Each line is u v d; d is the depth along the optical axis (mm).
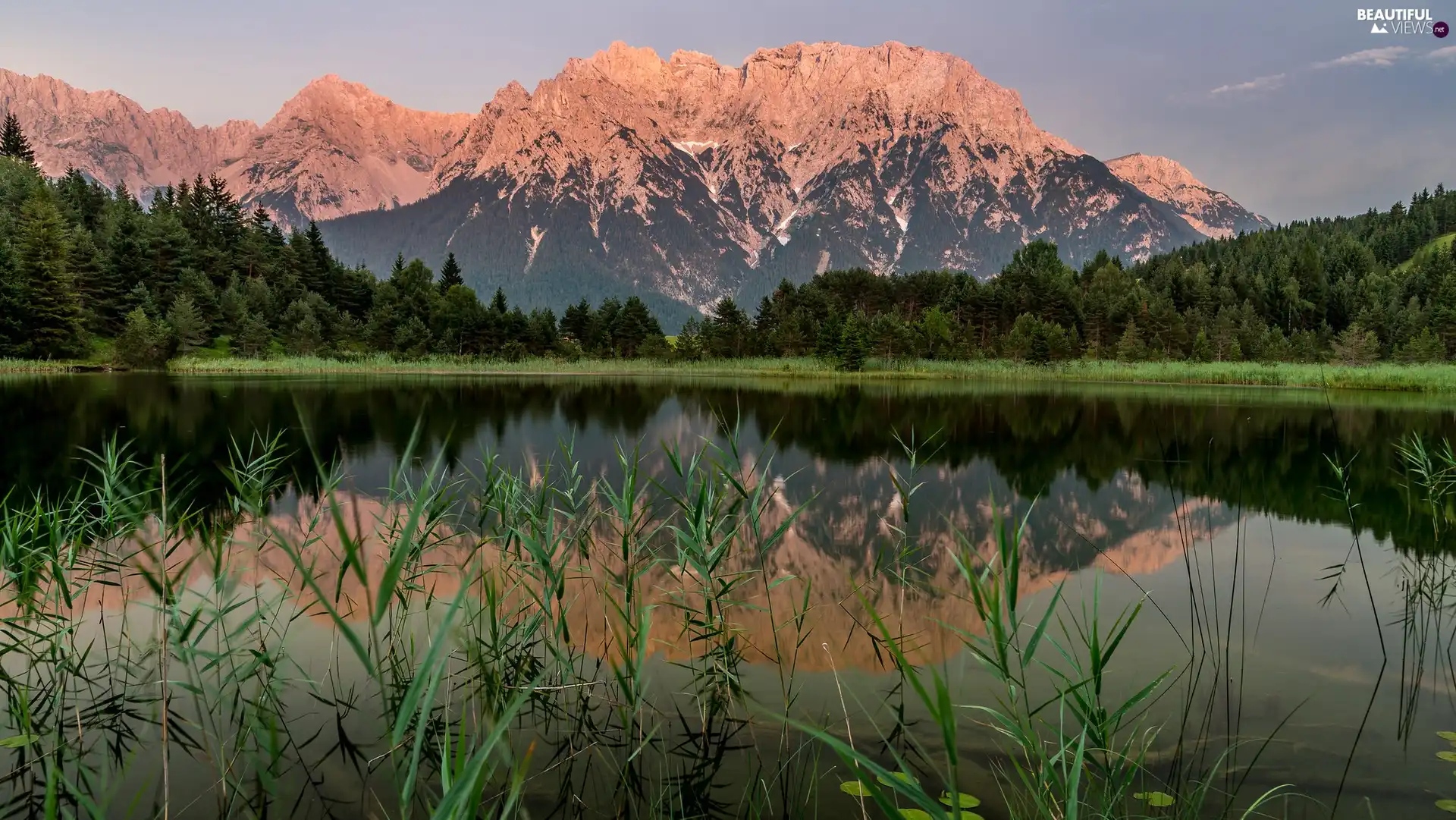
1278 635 6824
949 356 93500
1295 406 36094
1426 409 34469
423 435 21672
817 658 6238
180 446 18344
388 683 5789
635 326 109750
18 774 4582
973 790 4289
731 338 105000
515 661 6133
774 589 8172
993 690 5621
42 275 66125
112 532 7680
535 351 102875
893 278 147625
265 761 4691
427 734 5055
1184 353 97062
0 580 7746
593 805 4180
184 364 68250
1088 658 6250
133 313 65625
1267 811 4082
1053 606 4055
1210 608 7574
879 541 10273
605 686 5785
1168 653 6383
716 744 4887
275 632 6801
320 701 5516
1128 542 10250
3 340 63438
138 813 4113
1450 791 4254
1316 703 5422
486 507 8461
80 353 67938
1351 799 4184
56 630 5875
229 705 5500
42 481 13633
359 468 15586
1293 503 12914
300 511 11516
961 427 25188
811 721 5156
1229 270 145375
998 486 14328
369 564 8742
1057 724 5094
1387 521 11594
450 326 100000
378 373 70000
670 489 13578
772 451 19062
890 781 2434
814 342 101875
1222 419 28562
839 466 16688
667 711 5387
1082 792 4309
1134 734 4984
